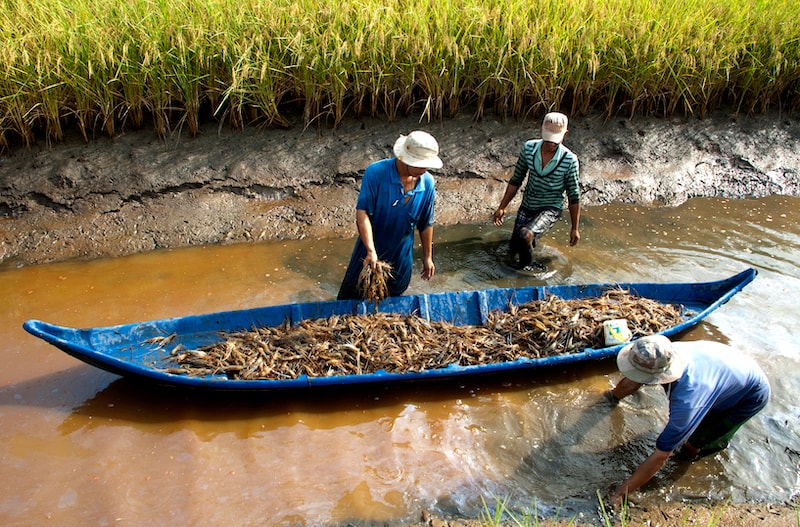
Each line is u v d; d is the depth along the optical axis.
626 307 5.78
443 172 8.36
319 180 8.02
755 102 9.44
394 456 4.57
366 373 5.01
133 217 7.36
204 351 5.18
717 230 7.90
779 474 4.52
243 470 4.40
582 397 5.17
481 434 4.80
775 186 8.94
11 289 6.38
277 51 7.93
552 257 7.18
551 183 6.52
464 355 5.25
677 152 8.99
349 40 8.02
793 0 9.80
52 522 3.94
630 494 4.32
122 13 7.62
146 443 4.58
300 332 5.31
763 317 6.14
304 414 4.93
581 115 9.11
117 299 6.29
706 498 4.32
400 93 8.61
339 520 4.05
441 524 4.07
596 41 8.45
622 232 7.80
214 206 7.61
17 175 7.36
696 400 3.90
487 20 8.32
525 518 4.02
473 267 6.96
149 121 8.17
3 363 5.30
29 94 7.19
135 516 4.01
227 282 6.62
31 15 7.62
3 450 4.45
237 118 8.23
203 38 7.55
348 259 7.12
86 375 5.21
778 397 5.15
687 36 8.72
